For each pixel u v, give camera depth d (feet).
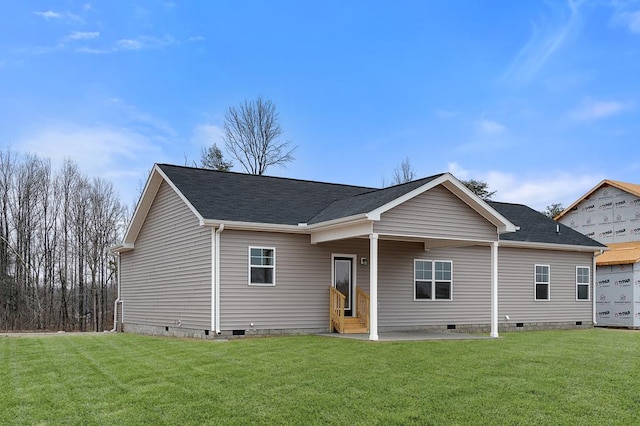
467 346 44.86
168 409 24.72
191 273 55.36
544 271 73.61
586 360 37.73
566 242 74.23
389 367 33.96
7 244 113.29
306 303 55.52
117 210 125.80
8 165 115.55
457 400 26.13
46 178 118.93
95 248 120.16
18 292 113.80
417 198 51.37
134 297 70.49
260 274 53.42
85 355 41.34
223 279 51.55
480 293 67.67
